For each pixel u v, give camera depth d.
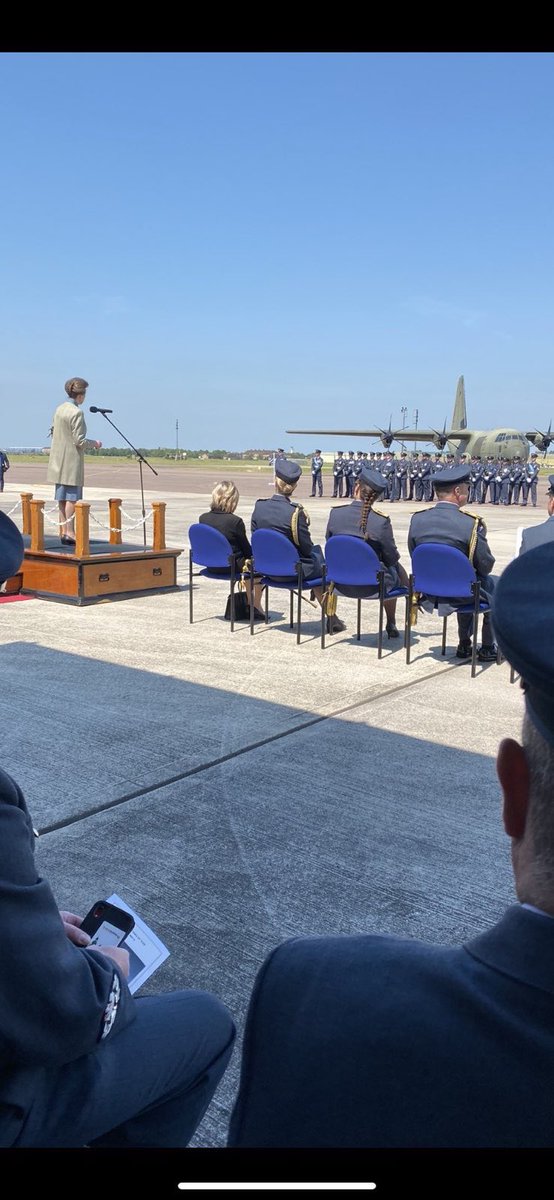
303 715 5.22
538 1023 0.70
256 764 4.40
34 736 4.74
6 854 1.27
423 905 3.09
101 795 3.98
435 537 6.38
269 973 0.86
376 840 3.59
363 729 4.99
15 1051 1.29
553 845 0.75
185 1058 1.63
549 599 0.78
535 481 29.12
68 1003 1.31
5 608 8.38
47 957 1.29
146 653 6.69
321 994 0.81
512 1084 0.69
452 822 3.78
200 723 5.02
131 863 3.35
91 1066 1.46
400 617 8.51
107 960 1.49
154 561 9.27
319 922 2.97
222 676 6.07
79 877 3.24
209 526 7.50
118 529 9.66
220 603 8.86
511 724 5.13
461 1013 0.74
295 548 7.03
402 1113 0.72
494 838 3.63
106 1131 1.50
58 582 8.71
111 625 7.69
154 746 4.63
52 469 9.48
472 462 31.05
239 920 2.97
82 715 5.12
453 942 2.85
